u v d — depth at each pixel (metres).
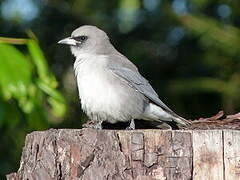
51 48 20.89
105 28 21.19
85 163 9.34
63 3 21.36
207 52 21.14
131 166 9.21
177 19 21.09
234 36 20.81
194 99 21.19
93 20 21.28
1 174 17.19
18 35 20.50
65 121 19.55
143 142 9.23
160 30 21.61
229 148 9.09
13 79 11.09
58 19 21.22
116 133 9.33
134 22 21.48
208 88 20.47
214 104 21.23
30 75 11.25
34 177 9.58
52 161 9.50
